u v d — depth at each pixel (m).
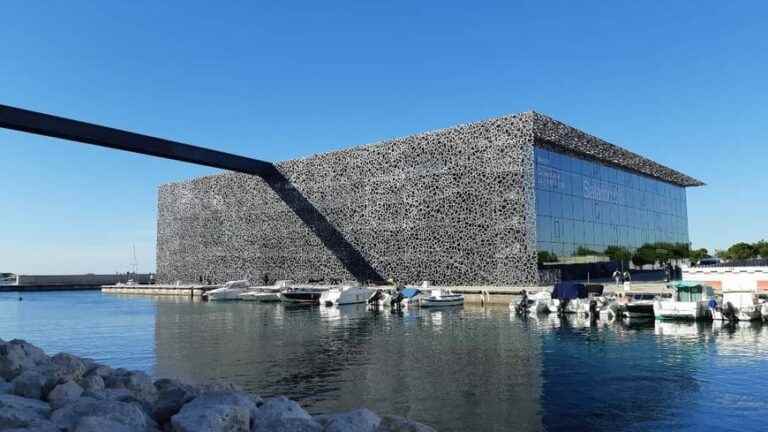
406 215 62.66
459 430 13.83
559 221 57.66
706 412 15.02
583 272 60.00
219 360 24.05
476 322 37.53
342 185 69.25
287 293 59.12
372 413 8.09
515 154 54.94
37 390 10.06
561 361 22.50
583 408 15.56
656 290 46.88
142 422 7.64
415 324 36.81
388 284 63.09
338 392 17.84
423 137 61.97
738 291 39.16
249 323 39.09
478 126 57.81
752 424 13.97
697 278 41.47
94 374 11.78
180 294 81.50
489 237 56.00
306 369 21.69
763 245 92.69
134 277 124.00
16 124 51.56
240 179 81.94
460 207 58.31
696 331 31.05
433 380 19.30
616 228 67.38
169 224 92.19
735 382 18.30
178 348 27.80
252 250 79.38
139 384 11.02
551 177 57.53
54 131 54.03
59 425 7.56
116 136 58.91
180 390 9.17
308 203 72.94
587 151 62.00
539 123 54.84
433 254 59.94
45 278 118.44
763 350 24.20
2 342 14.18
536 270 53.34
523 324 35.97
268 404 8.39
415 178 62.25
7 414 7.55
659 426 13.93
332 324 37.69
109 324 40.25
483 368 21.28
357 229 67.19
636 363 21.81
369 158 66.75
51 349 28.08
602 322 36.62
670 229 80.62
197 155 67.38
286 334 32.59
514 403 16.16
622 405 15.80
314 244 71.81
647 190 76.19
